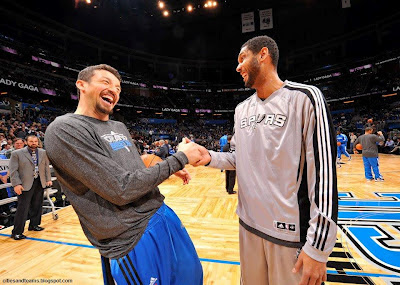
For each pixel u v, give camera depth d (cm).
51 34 2383
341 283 202
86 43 2686
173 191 595
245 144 118
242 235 121
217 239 303
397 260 237
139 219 99
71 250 280
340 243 277
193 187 645
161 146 776
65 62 2312
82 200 95
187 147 113
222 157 133
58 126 92
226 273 224
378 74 2506
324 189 87
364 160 637
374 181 615
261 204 107
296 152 99
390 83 2325
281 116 104
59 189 524
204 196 538
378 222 337
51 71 2242
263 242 108
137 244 96
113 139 106
